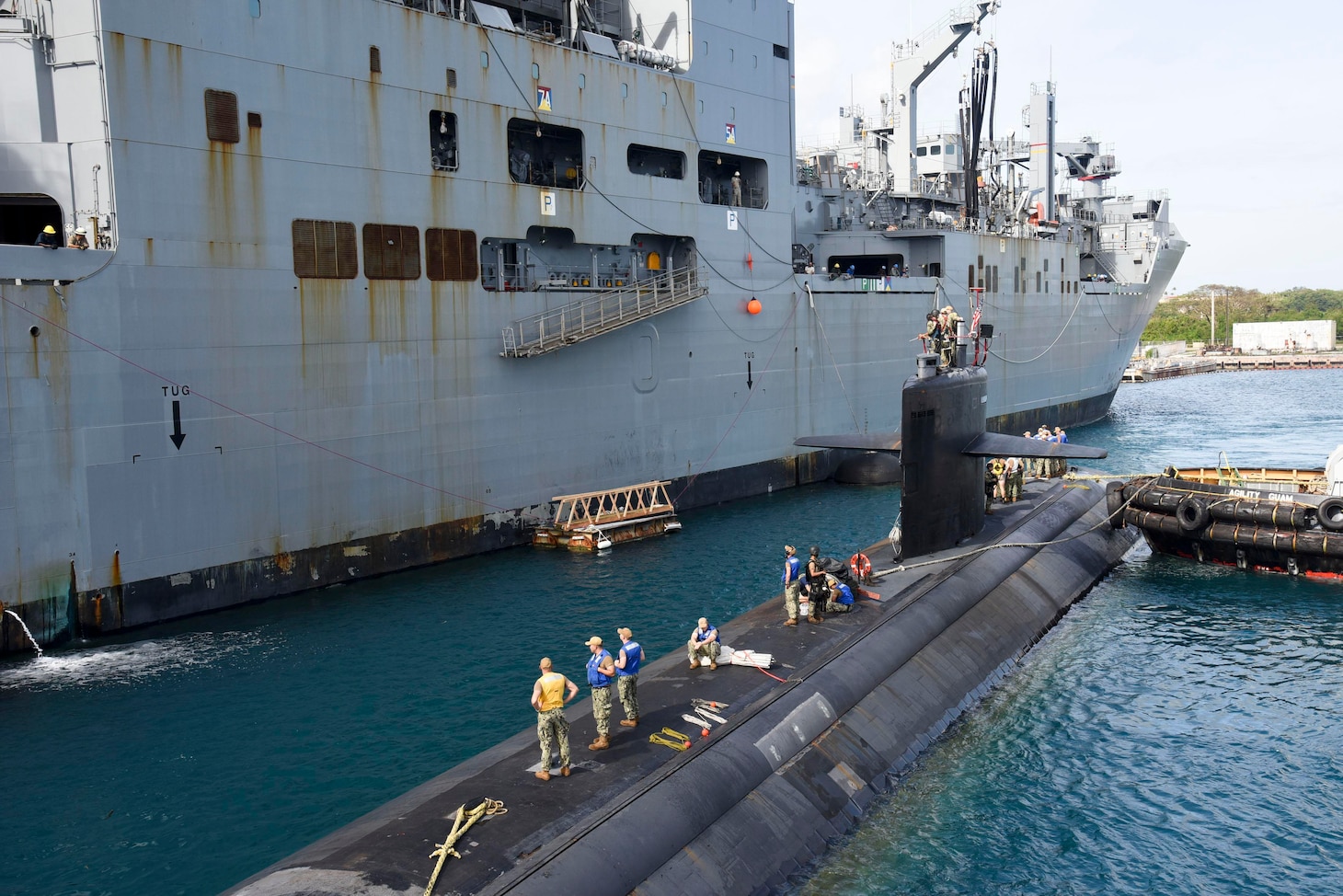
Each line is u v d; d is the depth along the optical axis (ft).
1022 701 65.87
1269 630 79.82
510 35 99.14
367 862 36.40
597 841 38.60
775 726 50.72
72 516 72.59
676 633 77.56
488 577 93.30
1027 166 214.48
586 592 88.63
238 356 80.64
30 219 86.12
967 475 84.53
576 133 110.73
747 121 129.18
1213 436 194.80
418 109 91.61
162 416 76.43
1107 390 226.79
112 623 75.56
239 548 82.33
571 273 111.55
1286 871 46.42
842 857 45.83
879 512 123.95
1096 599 89.35
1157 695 66.90
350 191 86.99
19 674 68.74
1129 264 232.12
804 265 148.56
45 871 46.34
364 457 90.12
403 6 89.81
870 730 55.21
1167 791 53.72
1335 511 91.45
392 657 72.64
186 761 56.90
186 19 75.87
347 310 87.45
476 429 99.14
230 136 78.95
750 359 132.05
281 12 81.30
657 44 122.31
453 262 95.50
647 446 118.52
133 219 73.92
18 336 68.85
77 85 73.20
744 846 42.75
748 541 108.47
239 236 79.97
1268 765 56.75
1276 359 408.05
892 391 158.61
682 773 44.47
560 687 43.16
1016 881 45.19
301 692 66.39
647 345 116.47
